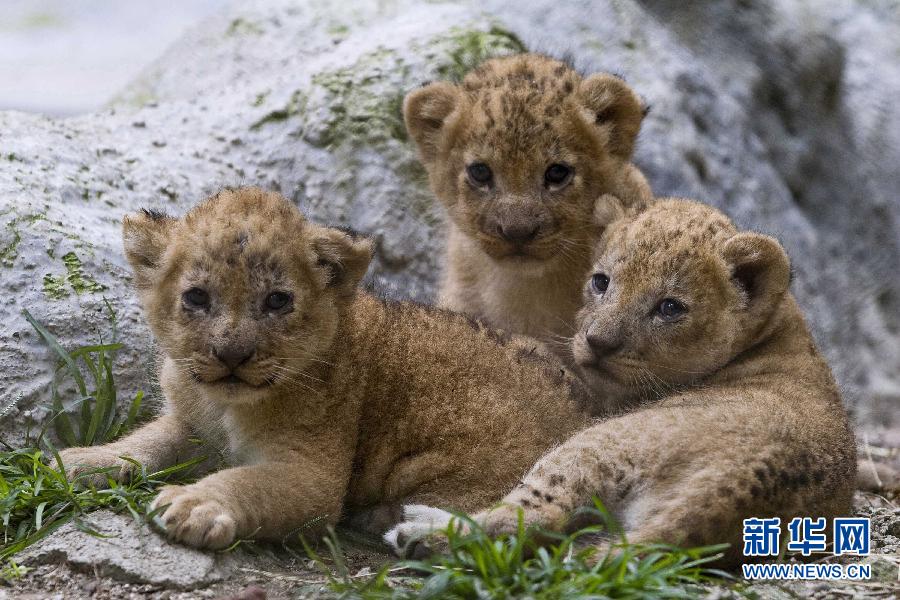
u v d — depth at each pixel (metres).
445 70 17.78
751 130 20.52
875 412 19.91
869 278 21.50
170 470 10.82
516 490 10.16
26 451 11.09
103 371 12.66
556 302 14.09
